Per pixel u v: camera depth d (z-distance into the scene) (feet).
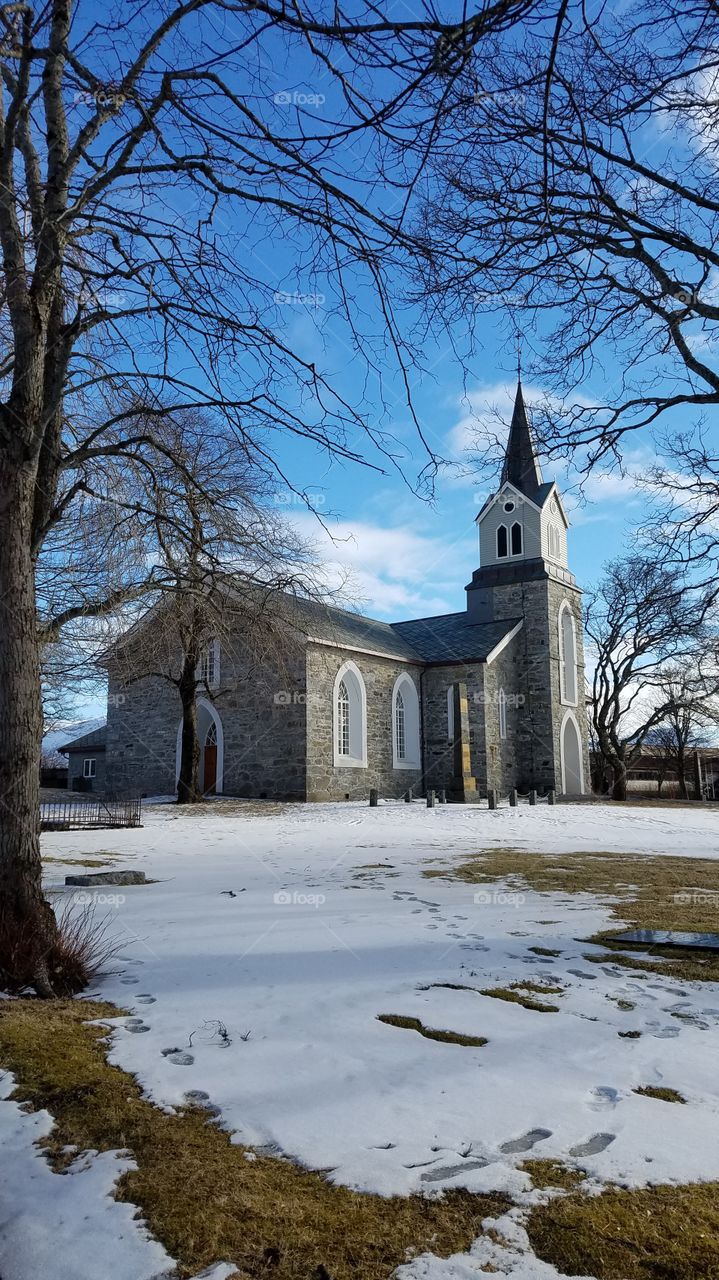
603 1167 9.50
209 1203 8.87
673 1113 10.89
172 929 22.86
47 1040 13.93
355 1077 12.22
